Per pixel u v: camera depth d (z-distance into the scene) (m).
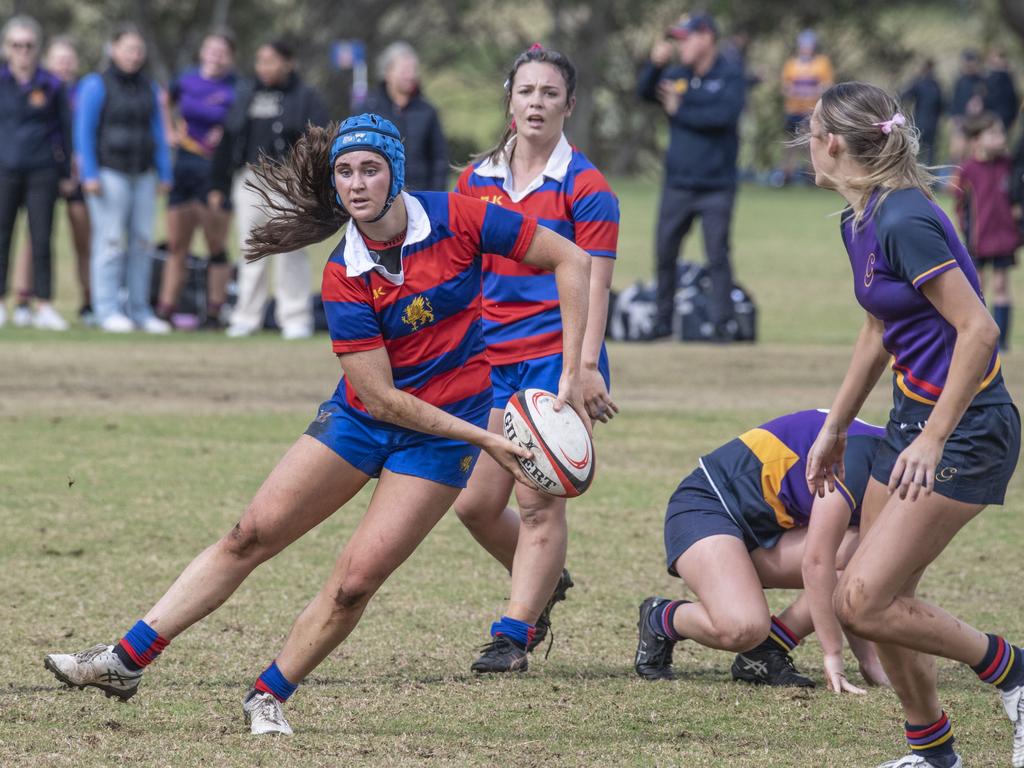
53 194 50.41
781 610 22.94
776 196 119.19
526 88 20.52
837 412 17.33
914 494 15.11
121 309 52.28
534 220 16.55
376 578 16.27
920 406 15.86
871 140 15.64
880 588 15.62
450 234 16.11
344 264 15.73
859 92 15.77
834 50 153.50
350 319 15.83
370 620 21.77
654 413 39.03
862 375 17.11
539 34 156.38
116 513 27.52
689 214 52.25
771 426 20.11
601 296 20.34
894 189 15.48
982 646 16.05
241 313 51.09
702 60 51.16
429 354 16.23
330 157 15.77
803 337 54.94
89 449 33.03
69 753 15.91
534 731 17.20
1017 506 30.47
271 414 37.59
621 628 21.83
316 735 16.77
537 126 20.56
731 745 16.86
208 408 38.16
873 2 151.00
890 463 16.14
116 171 49.56
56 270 68.31
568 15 155.50
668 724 17.62
